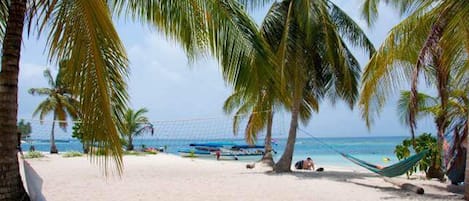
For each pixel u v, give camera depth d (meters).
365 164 11.92
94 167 15.54
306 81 14.38
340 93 14.80
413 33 8.99
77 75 4.43
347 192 9.77
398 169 10.43
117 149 4.44
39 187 5.31
